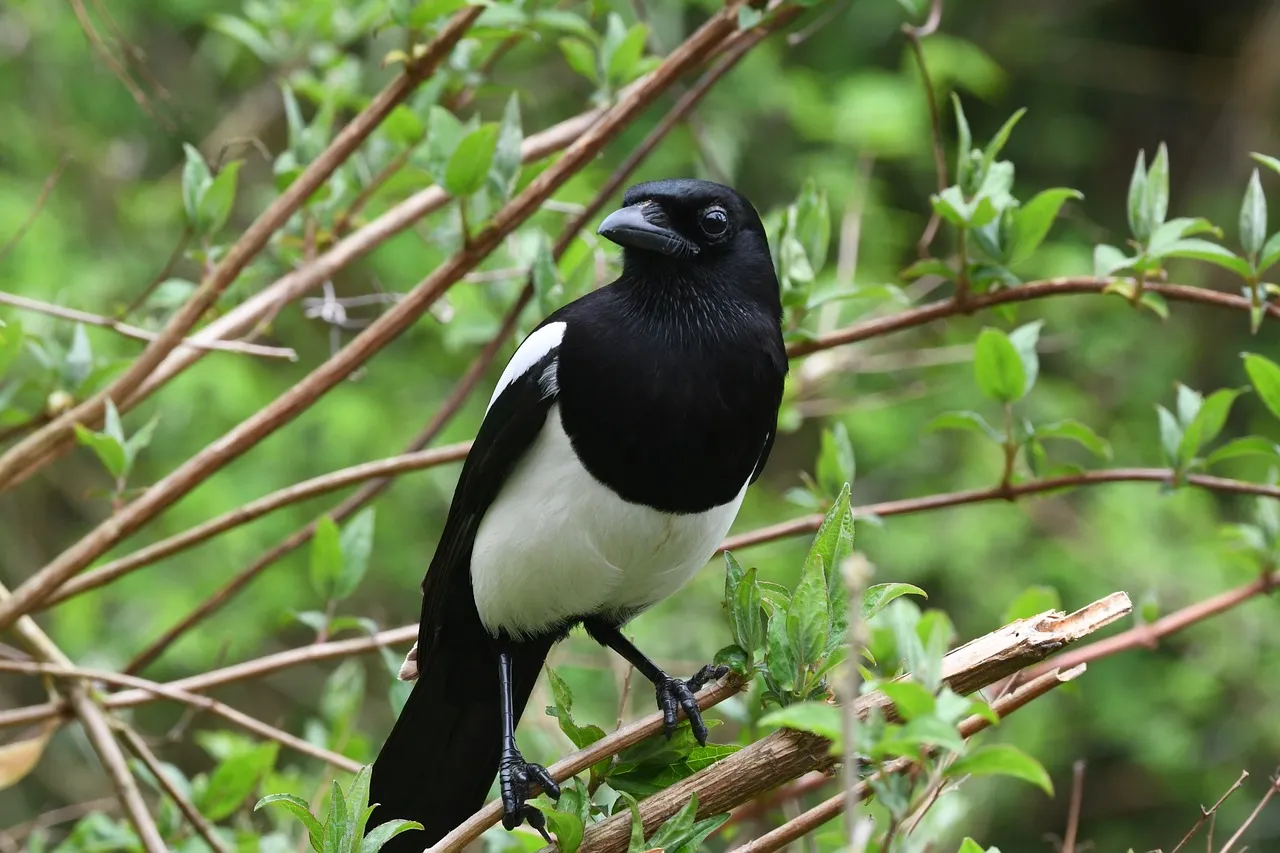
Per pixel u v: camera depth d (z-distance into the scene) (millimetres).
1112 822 17781
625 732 5152
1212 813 5586
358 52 13508
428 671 7008
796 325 7379
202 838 7164
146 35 17312
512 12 7055
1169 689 16953
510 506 6609
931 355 12688
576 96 17328
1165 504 17938
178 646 15625
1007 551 17906
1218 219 19875
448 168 6742
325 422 16391
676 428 6312
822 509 7562
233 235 16672
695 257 6594
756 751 4867
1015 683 6590
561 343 6449
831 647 4730
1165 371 18688
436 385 17188
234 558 16062
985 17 20312
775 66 17375
